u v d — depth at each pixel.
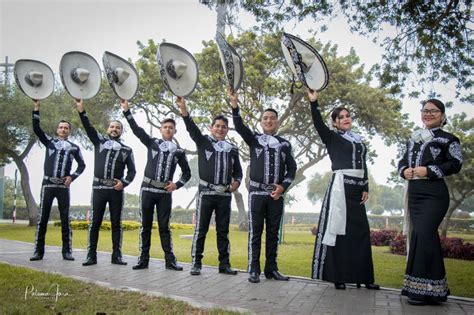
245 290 5.01
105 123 17.17
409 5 6.94
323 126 5.31
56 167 7.07
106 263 6.80
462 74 7.43
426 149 4.72
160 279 5.60
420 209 4.64
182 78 5.80
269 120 5.92
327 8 7.30
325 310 4.18
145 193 6.45
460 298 4.71
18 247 8.87
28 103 16.92
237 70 5.61
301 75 5.09
